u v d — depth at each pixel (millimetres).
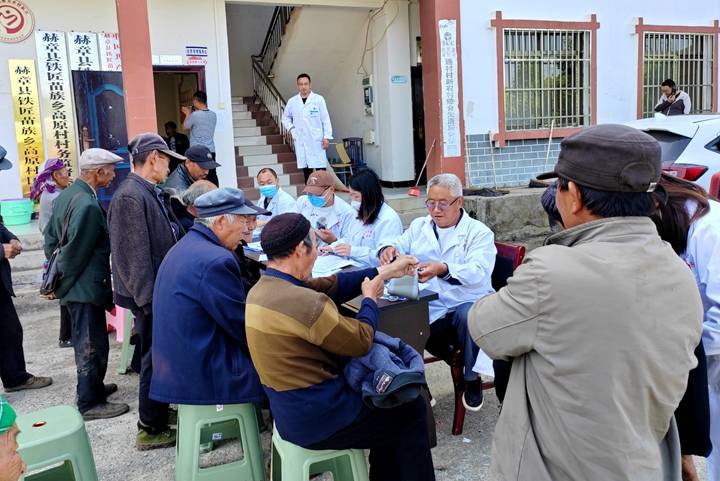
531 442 1363
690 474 2119
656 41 9688
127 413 3514
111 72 7875
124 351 4098
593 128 1333
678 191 1966
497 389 1668
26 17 7430
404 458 2199
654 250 1287
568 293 1245
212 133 7703
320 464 2625
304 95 8375
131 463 2961
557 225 2006
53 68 7621
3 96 7465
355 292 2650
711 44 10055
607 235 1304
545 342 1285
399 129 9344
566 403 1271
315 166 8477
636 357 1229
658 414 1309
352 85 10258
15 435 1579
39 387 3932
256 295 2068
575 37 9227
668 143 5496
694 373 1618
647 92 9742
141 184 3061
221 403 2508
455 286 3223
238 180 8750
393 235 3912
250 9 10516
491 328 1368
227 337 2578
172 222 3518
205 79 8273
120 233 2969
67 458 2264
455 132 8430
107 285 3391
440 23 8141
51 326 5328
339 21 9383
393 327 2670
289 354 2004
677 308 1279
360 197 3936
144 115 6805
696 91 10125
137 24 6676
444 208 3275
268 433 3230
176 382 2518
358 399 2098
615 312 1224
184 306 2482
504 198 7676
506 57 8852
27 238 6555
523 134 9016
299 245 2090
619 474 1246
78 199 3264
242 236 2691
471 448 2996
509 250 3404
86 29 7719
